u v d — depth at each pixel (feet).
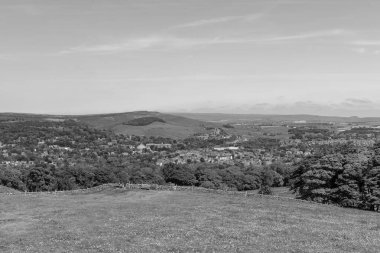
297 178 333.62
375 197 238.89
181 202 180.45
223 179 538.06
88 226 127.95
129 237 112.37
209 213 152.76
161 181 536.01
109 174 511.81
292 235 119.03
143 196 199.21
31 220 139.44
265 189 432.66
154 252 96.43
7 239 111.86
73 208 165.27
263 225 133.39
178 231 119.96
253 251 98.89
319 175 271.28
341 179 263.49
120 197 198.18
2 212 157.07
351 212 177.78
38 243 106.42
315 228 131.23
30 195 211.00
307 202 197.16
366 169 258.57
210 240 109.50
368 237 120.88
